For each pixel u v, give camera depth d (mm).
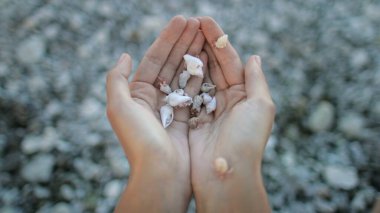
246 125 405
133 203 388
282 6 761
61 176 579
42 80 659
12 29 707
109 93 420
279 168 587
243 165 396
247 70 445
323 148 611
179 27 460
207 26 465
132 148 399
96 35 717
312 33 723
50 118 628
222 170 386
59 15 729
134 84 457
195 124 447
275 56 699
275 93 655
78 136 612
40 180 573
